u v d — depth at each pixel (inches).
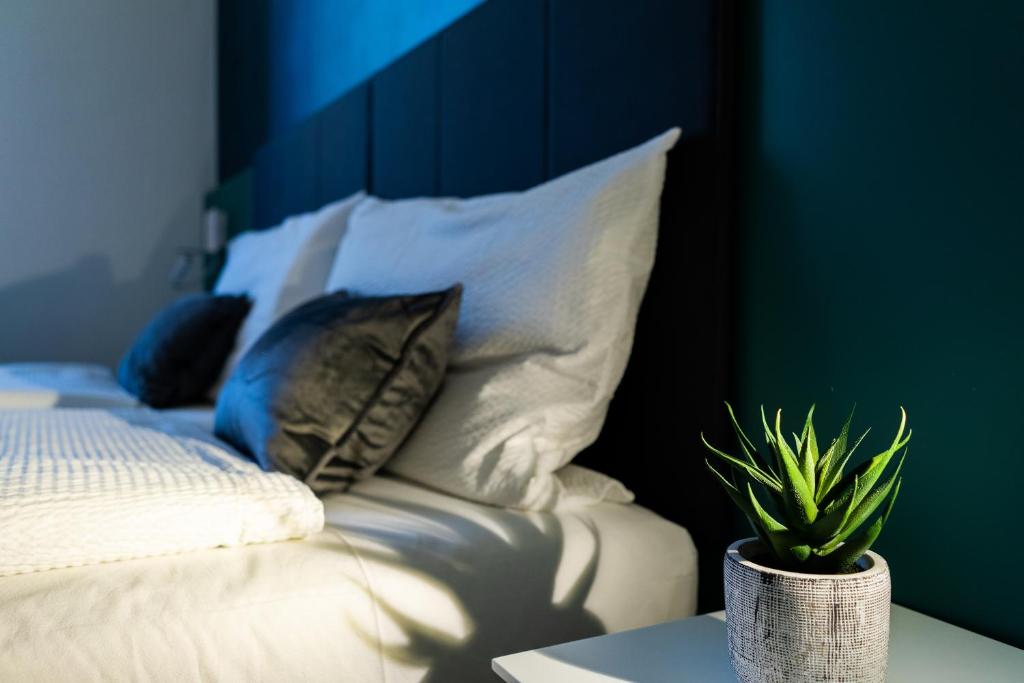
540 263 52.7
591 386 50.2
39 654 30.8
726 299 50.7
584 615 43.5
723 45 50.7
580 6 61.4
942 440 39.1
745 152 50.9
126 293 178.4
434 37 82.5
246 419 52.0
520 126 68.5
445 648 39.0
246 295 99.8
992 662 33.4
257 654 34.3
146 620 33.0
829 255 45.0
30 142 169.0
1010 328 36.2
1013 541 36.2
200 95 184.5
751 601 29.1
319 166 113.0
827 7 45.3
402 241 67.9
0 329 167.5
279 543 39.9
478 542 42.3
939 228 39.2
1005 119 36.4
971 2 37.9
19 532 34.0
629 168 51.5
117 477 39.6
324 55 125.6
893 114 41.6
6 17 167.0
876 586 28.5
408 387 51.3
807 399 46.2
